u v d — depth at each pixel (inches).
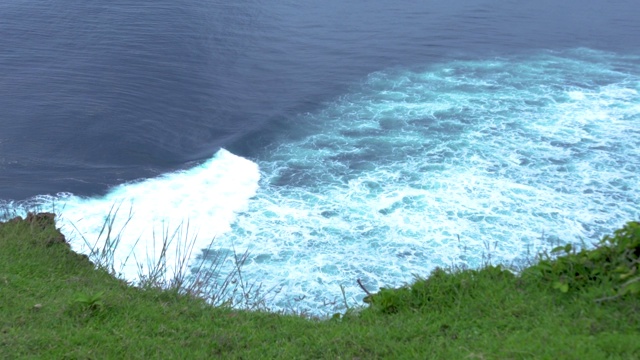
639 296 251.8
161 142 786.2
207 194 674.8
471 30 1231.5
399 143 796.0
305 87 967.0
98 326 263.1
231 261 561.3
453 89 963.3
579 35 1214.3
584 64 1067.9
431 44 1154.0
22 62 981.8
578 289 267.9
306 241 597.6
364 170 732.0
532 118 866.1
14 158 717.3
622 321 240.7
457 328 255.8
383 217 637.9
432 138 807.7
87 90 900.6
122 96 892.0
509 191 686.5
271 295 513.7
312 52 1109.7
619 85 981.2
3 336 248.1
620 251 274.4
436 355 235.6
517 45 1155.9
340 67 1043.3
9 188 651.5
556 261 285.0
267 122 844.0
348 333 259.9
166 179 698.8
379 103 915.4
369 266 561.6
